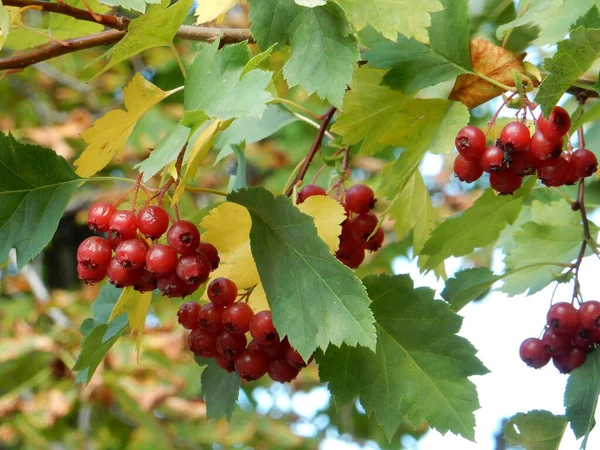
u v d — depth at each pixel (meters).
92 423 1.31
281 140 1.56
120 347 1.15
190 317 0.58
